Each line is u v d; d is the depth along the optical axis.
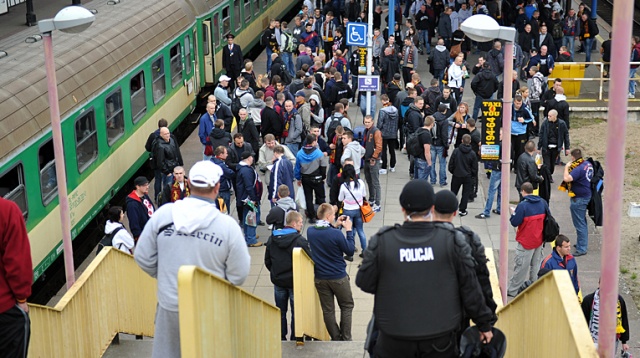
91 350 17.56
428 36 63.03
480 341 10.48
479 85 46.53
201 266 10.80
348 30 41.25
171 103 44.16
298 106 38.25
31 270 11.80
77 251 33.44
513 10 64.75
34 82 28.94
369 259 10.15
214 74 53.28
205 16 50.72
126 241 24.67
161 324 10.95
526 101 39.31
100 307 18.09
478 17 22.42
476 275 10.41
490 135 31.59
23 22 38.12
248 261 11.17
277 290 22.19
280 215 22.03
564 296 12.02
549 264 25.55
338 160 34.88
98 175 33.47
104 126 34.09
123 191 40.12
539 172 33.56
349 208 30.23
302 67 44.56
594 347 10.79
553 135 38.94
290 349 19.50
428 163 36.53
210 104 37.69
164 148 34.84
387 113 39.28
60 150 20.02
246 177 31.52
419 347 10.10
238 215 32.62
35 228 27.42
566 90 52.38
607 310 11.57
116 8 40.84
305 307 20.22
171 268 10.80
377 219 35.16
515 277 28.59
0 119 25.91
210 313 10.64
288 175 32.03
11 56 30.61
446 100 40.66
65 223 20.30
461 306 10.30
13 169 26.22
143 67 39.19
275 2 72.06
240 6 60.47
